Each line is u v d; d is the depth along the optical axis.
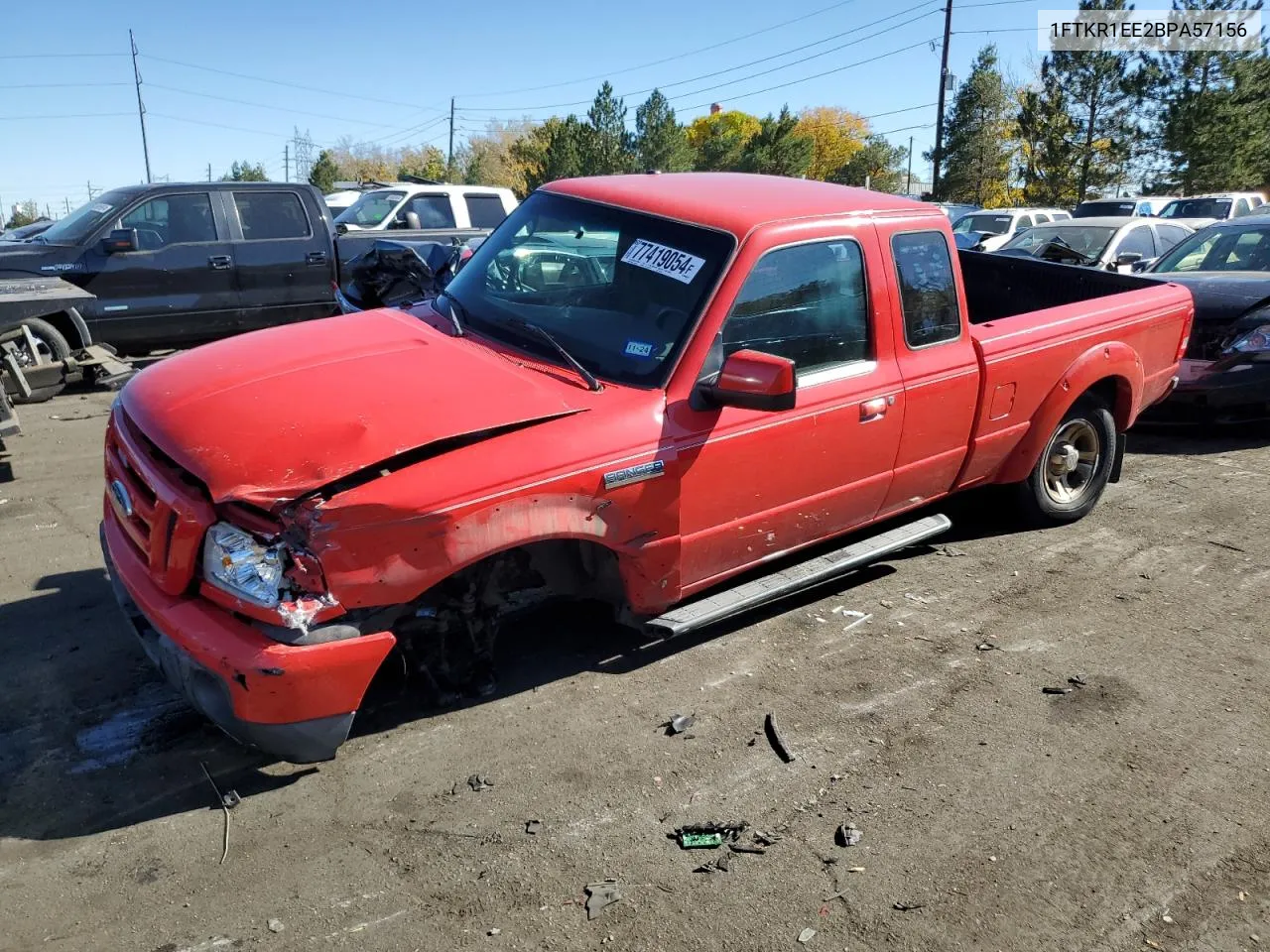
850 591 4.99
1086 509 6.02
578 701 3.87
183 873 2.88
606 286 4.03
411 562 3.05
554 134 54.56
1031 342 5.07
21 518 5.77
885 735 3.70
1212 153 46.03
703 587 4.03
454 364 3.57
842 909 2.81
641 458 3.51
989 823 3.21
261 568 2.89
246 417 3.12
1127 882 2.96
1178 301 6.10
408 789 3.29
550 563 3.73
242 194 10.80
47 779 3.30
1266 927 2.80
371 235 12.34
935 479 4.89
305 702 2.93
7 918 2.69
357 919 2.72
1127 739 3.71
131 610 3.45
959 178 57.66
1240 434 8.16
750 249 3.84
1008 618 4.70
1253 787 3.43
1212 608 4.84
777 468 4.00
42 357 8.22
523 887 2.86
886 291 4.37
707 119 96.25
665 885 2.88
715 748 3.57
